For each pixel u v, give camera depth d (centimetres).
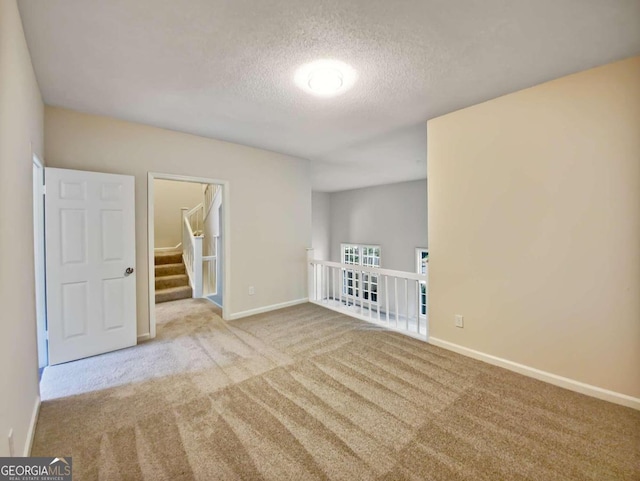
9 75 131
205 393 213
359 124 314
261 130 333
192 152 348
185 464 148
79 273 270
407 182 710
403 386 222
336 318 392
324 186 780
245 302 402
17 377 141
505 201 248
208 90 237
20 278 153
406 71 211
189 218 632
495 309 257
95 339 278
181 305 458
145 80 221
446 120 287
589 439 166
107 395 211
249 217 404
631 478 140
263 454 155
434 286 301
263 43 180
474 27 166
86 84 226
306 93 243
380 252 775
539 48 185
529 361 238
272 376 238
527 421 182
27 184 177
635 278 193
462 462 150
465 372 244
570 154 215
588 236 209
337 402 202
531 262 235
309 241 480
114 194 288
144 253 317
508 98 245
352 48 185
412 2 147
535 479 140
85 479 139
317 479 139
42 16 154
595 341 208
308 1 146
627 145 194
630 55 190
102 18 156
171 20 159
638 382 193
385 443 163
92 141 284
